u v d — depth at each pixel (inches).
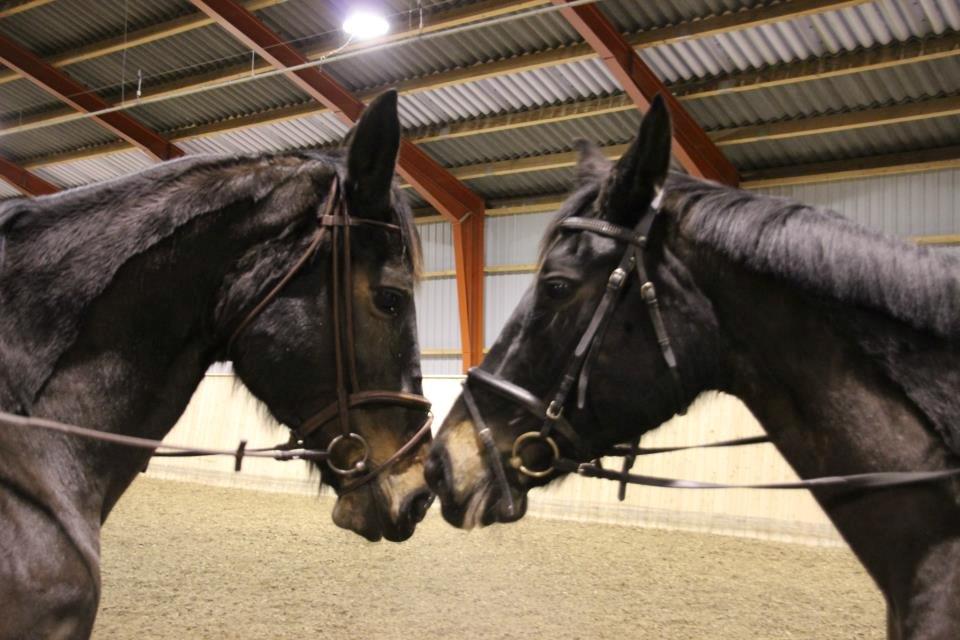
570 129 470.0
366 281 88.0
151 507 354.6
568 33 413.1
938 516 68.2
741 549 287.6
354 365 87.3
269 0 430.9
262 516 343.6
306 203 87.0
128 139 568.4
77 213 80.7
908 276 70.1
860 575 253.1
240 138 558.3
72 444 76.1
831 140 419.8
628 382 76.0
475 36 428.8
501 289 545.3
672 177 80.3
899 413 70.6
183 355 84.2
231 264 84.7
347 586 232.7
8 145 646.5
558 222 80.2
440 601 218.2
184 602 209.6
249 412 424.8
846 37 366.3
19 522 70.3
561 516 354.3
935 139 402.9
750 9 367.9
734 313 75.5
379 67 468.4
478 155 515.2
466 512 79.8
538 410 78.5
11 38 524.4
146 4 467.5
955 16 340.5
